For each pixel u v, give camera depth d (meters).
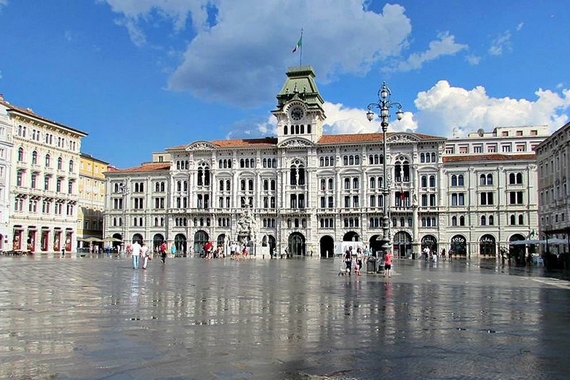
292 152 138.88
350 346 14.05
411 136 131.88
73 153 130.75
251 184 141.75
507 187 127.31
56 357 12.31
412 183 131.38
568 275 50.06
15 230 112.38
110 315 18.97
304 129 139.75
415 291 30.64
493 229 127.38
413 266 72.31
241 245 108.12
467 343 14.61
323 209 136.38
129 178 150.88
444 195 130.25
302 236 138.25
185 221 144.50
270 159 141.25
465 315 20.28
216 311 20.48
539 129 147.62
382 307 22.47
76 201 131.75
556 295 29.02
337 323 17.88
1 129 108.12
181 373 11.11
